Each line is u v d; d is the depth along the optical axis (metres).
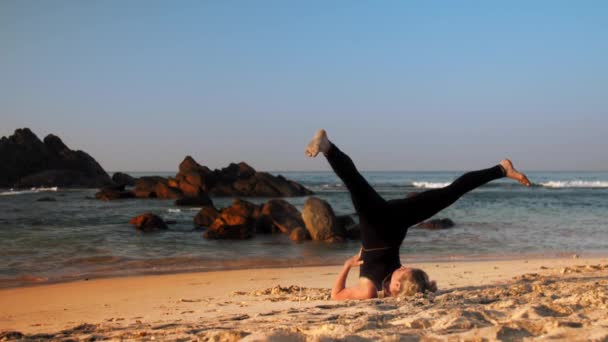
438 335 3.23
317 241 18.98
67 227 22.86
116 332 4.16
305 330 3.65
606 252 15.17
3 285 10.20
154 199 48.12
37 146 77.81
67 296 8.62
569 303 4.45
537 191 57.22
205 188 52.16
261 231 21.47
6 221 25.75
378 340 3.09
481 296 5.45
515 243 17.47
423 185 78.00
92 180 77.69
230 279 10.34
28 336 4.20
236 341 3.22
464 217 27.59
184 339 3.48
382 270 5.78
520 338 3.14
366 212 5.55
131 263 13.41
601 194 50.22
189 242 18.38
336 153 5.21
